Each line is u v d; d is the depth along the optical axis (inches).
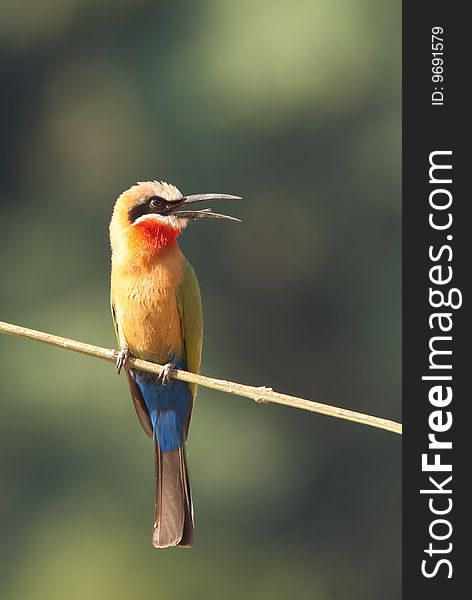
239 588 951.6
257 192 1024.9
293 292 1068.5
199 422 987.3
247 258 1058.7
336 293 1059.9
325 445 1040.2
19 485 935.7
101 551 910.4
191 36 1033.5
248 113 981.8
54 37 1120.2
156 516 387.5
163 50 1041.5
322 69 970.7
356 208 1041.5
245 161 1012.5
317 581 990.4
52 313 1034.1
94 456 929.5
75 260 1077.1
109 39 1090.7
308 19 966.4
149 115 1024.9
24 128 1137.4
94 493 924.6
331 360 1066.7
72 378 938.7
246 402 1019.9
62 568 911.7
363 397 1058.7
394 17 999.0
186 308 396.2
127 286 393.1
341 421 1044.5
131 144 1047.6
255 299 1069.8
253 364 1069.8
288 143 1008.2
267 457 999.0
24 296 1055.0
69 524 922.1
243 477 974.4
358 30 980.6
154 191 395.2
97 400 931.3
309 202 1035.3
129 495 922.7
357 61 983.0
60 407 930.1
